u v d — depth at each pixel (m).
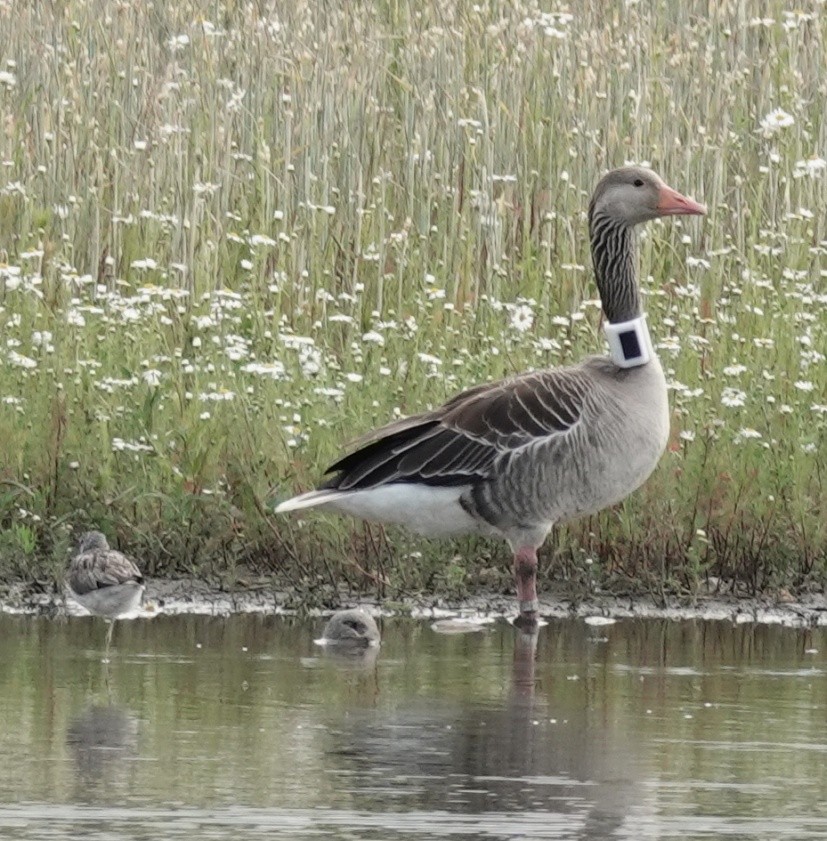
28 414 15.11
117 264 19.91
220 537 14.20
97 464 14.71
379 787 8.73
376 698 10.66
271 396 15.53
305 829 8.05
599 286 14.42
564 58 21.23
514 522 13.38
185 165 20.25
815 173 20.39
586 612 13.70
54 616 13.02
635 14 21.80
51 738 9.59
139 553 14.10
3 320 17.06
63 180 20.20
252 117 21.08
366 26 22.45
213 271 19.30
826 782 8.98
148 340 16.52
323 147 20.73
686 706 10.59
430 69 21.36
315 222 19.56
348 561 13.99
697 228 20.50
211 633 12.55
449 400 13.84
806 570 14.34
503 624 13.23
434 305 18.39
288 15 22.22
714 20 22.02
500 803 8.51
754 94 21.80
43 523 14.18
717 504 14.72
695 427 15.59
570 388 13.41
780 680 11.38
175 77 20.92
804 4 23.25
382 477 13.36
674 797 8.67
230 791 8.62
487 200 19.83
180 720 10.02
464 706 10.48
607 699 10.74
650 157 20.94
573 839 7.98
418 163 20.73
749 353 17.09
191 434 14.94
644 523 14.45
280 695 10.67
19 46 21.03
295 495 14.55
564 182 20.66
